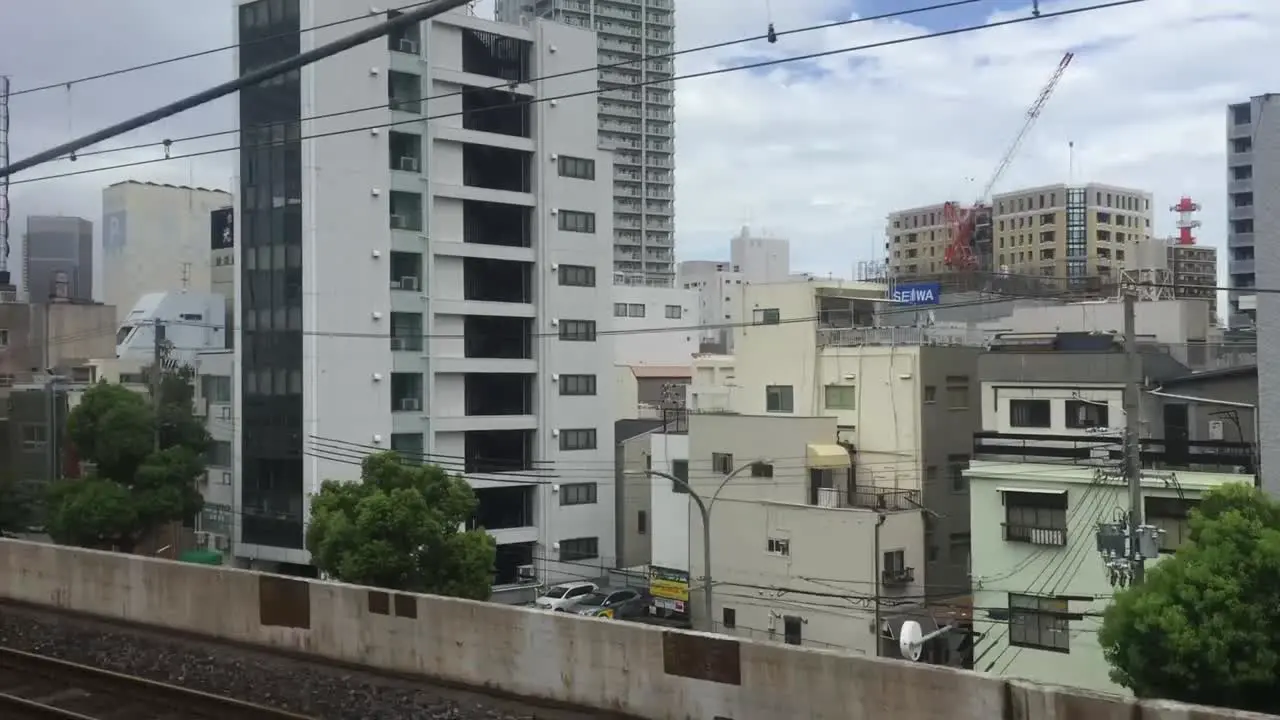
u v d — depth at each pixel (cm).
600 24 11856
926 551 2817
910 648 1819
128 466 3112
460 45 3678
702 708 1000
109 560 1552
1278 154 1841
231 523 3553
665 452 3291
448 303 3644
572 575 3816
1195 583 1266
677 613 3122
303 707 1105
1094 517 1950
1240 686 1224
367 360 3444
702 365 4619
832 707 927
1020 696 833
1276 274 1844
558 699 1095
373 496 2406
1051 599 1991
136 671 1265
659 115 12231
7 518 3434
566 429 3862
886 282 4175
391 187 3519
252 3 3472
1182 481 1847
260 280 3475
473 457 3728
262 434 3462
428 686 1172
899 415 2988
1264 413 1855
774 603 2802
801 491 2881
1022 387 2420
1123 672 1319
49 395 3647
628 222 12056
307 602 1309
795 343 3297
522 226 3884
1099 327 3297
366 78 3428
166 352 3884
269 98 3416
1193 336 3186
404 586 2364
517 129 3884
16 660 1303
